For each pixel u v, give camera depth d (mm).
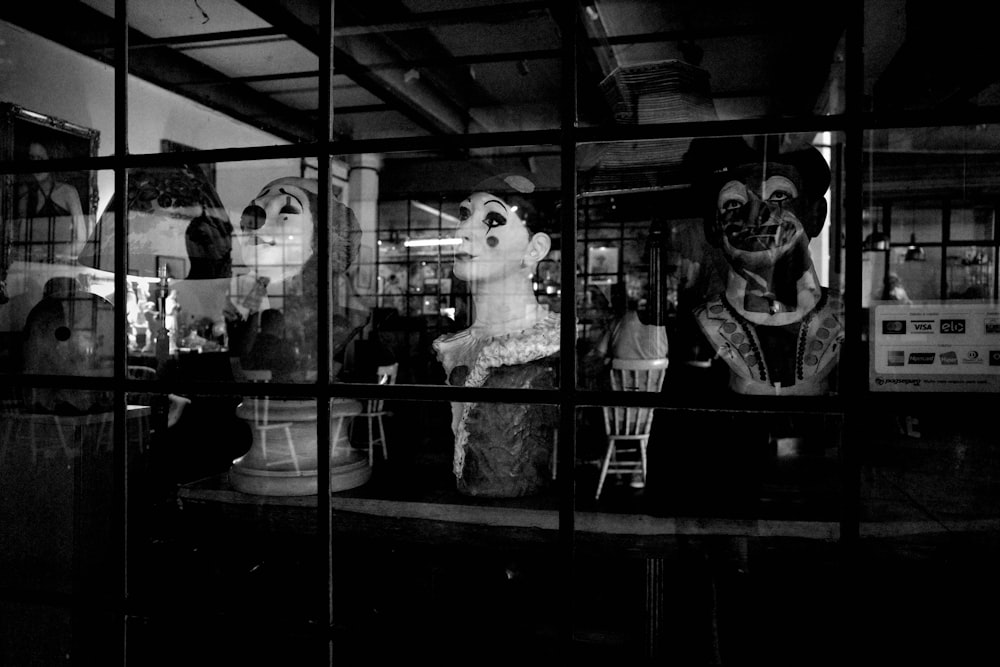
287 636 1617
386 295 2248
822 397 1217
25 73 2346
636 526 1515
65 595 1636
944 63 1434
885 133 1612
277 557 1752
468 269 1685
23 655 1782
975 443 1350
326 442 1463
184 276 1914
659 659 1338
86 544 1847
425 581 1647
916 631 1288
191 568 1743
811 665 1344
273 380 1778
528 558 1614
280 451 1804
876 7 1454
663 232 1547
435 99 3971
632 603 1479
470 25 2934
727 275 1497
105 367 1959
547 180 1790
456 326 1784
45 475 1858
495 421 1650
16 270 2133
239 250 1849
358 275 2027
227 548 1786
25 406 1870
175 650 1672
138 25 2770
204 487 1862
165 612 1555
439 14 2793
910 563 1339
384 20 2854
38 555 1858
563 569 1312
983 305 1211
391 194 4195
